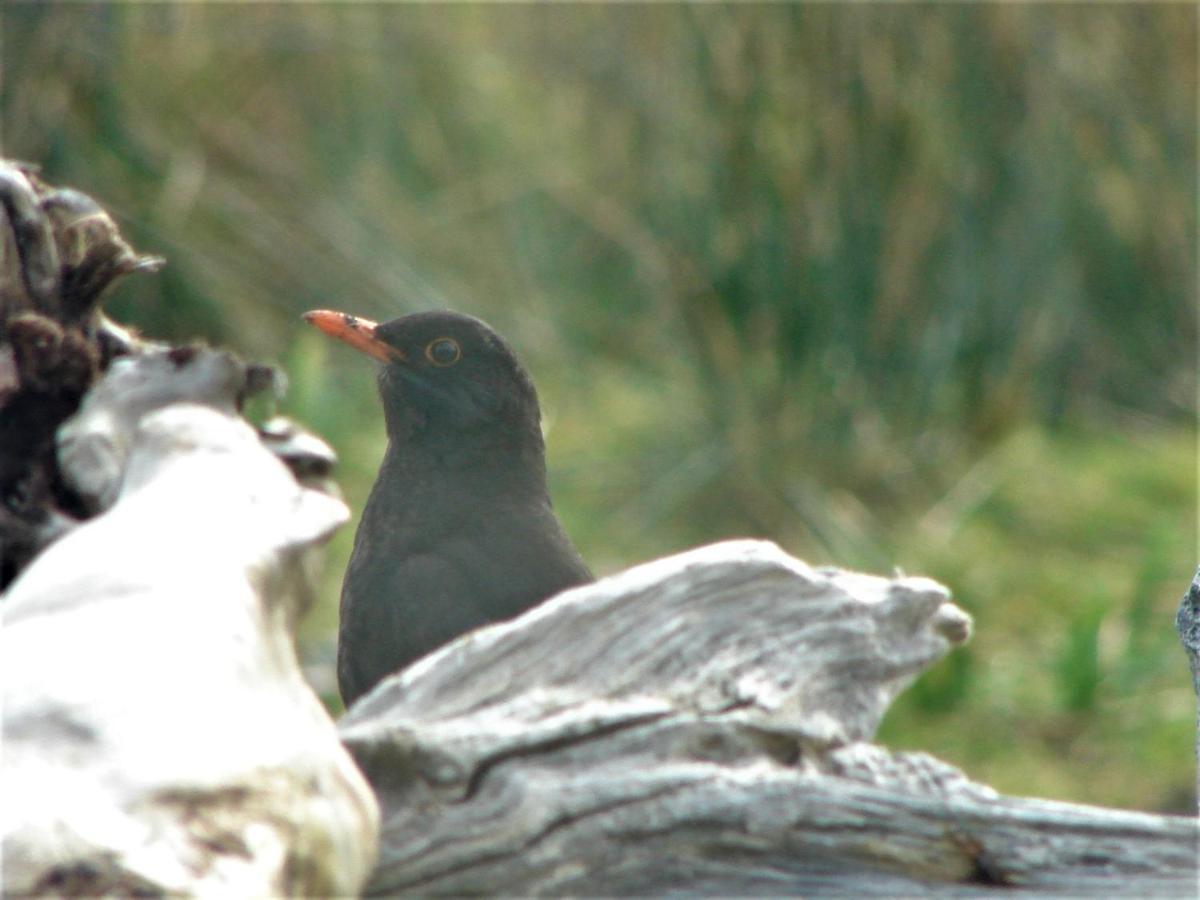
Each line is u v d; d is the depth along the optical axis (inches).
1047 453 531.5
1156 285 542.0
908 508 506.0
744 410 514.6
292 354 467.2
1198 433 544.4
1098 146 524.4
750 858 107.2
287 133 512.4
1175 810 363.6
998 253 514.0
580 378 542.9
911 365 514.3
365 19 523.5
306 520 100.0
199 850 83.3
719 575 114.7
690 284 518.9
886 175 506.3
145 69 479.8
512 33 548.4
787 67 504.1
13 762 84.0
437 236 535.2
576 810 104.5
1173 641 438.9
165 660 87.8
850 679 118.0
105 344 120.4
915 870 107.4
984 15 505.0
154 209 456.4
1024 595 469.7
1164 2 524.7
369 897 102.5
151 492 100.0
